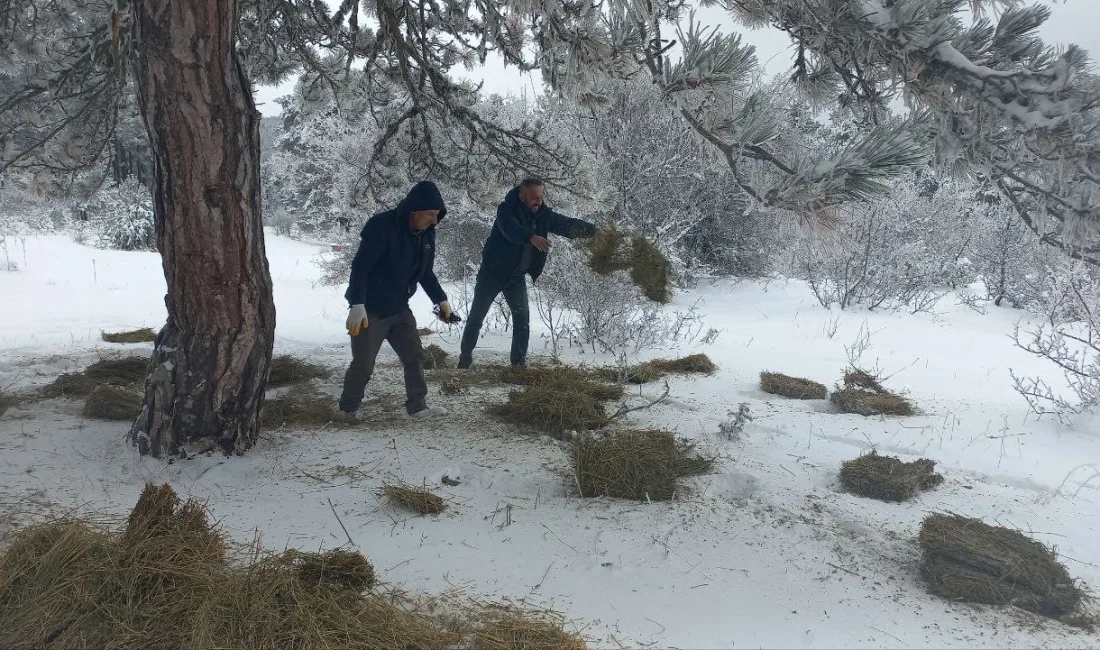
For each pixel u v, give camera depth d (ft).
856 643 7.43
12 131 16.92
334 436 13.47
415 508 10.11
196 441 11.84
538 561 8.86
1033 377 21.93
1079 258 9.57
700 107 9.38
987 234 40.78
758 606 8.07
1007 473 13.17
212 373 11.71
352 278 13.58
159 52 10.12
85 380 16.39
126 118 18.86
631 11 9.31
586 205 19.10
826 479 12.57
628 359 22.41
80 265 45.65
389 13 15.47
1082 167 8.02
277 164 106.83
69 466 11.22
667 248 37.32
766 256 44.34
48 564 7.36
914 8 8.47
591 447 11.97
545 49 12.38
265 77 20.66
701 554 9.26
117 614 6.93
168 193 11.01
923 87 8.64
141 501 8.19
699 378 20.15
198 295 11.50
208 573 7.50
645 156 37.32
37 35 17.46
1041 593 8.46
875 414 16.90
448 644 7.02
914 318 34.14
